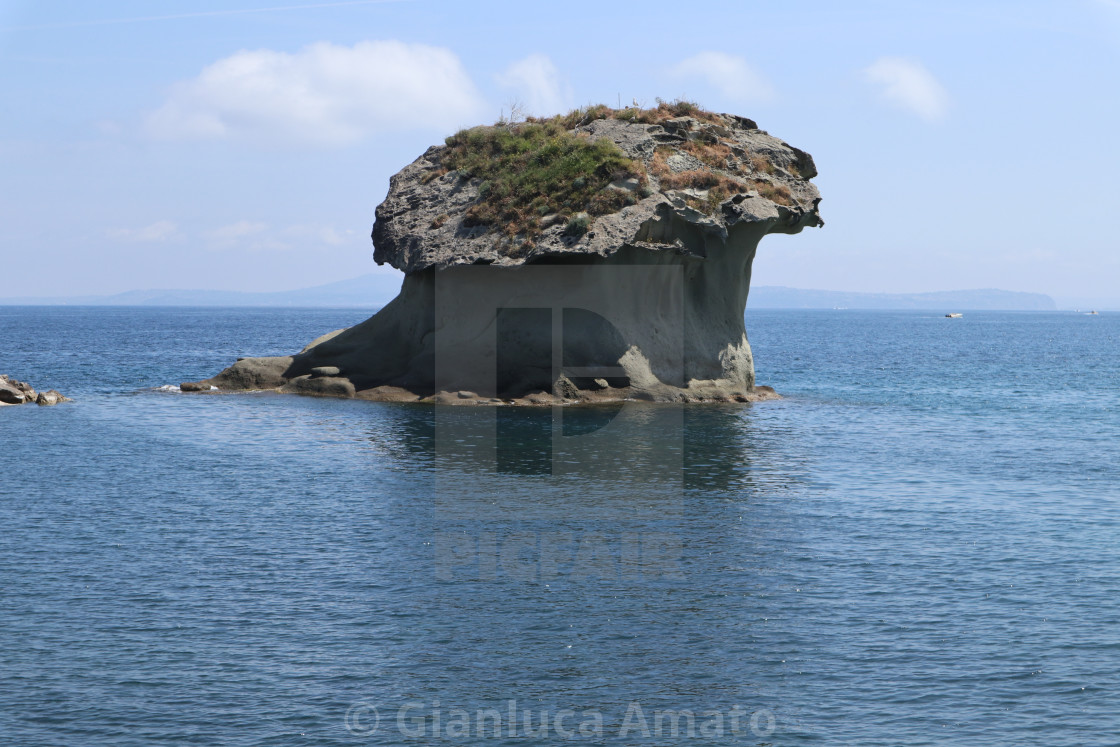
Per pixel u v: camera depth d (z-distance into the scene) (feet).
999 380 402.31
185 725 78.79
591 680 87.56
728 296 295.48
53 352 536.01
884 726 79.87
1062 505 152.66
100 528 133.80
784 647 94.38
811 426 239.09
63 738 76.43
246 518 140.36
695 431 225.15
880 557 123.13
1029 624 99.96
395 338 301.22
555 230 268.82
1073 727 79.51
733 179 283.38
